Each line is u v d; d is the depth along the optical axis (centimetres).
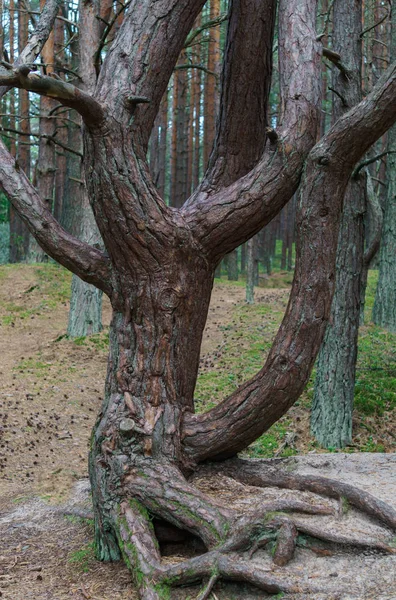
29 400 1052
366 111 449
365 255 1197
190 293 505
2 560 500
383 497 462
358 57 856
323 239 472
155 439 475
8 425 930
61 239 517
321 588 358
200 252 509
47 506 640
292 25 527
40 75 413
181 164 2548
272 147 504
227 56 552
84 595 418
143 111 490
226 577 380
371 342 1281
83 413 1018
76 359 1298
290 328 476
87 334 1441
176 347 501
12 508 639
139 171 483
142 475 460
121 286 504
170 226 491
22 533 566
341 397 866
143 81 490
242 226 507
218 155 559
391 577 361
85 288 1439
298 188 506
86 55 1289
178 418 494
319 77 523
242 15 538
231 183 552
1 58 496
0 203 2875
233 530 404
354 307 874
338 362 866
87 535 547
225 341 1367
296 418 930
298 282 478
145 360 493
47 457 829
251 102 548
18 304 1658
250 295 1769
